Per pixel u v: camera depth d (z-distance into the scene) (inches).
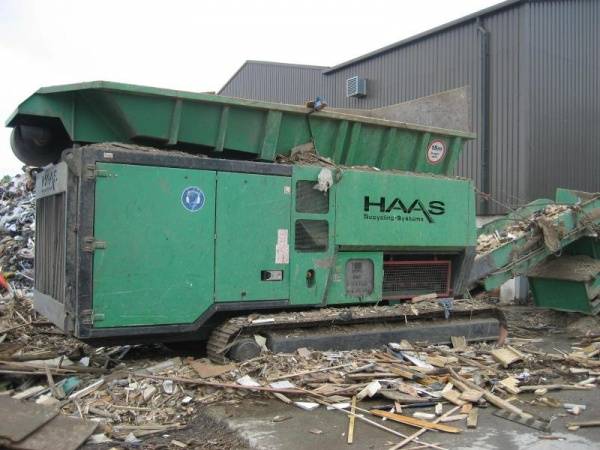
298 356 236.5
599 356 290.4
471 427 185.6
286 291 245.1
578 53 567.5
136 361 239.9
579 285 378.0
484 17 561.6
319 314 250.5
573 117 561.3
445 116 331.9
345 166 271.4
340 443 168.7
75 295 205.9
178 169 220.7
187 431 179.5
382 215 270.5
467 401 208.7
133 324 213.2
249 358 229.1
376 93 693.3
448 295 304.0
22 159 243.6
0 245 498.0
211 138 241.4
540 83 536.7
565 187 553.6
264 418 187.9
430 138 302.7
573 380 247.8
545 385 236.4
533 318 418.3
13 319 300.5
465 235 300.2
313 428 179.9
